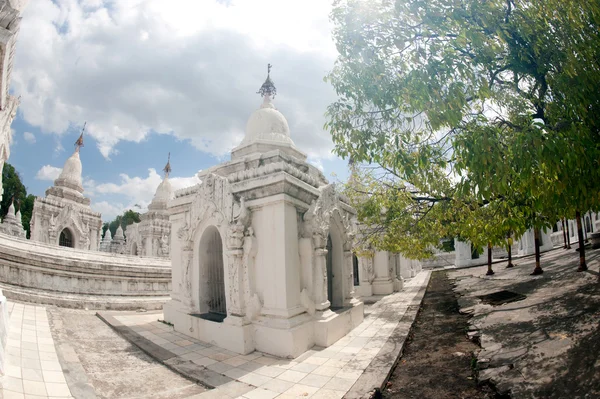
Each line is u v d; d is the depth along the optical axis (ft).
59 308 43.80
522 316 34.68
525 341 27.58
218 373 25.80
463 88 20.51
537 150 16.40
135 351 31.42
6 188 154.40
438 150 24.35
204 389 23.56
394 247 48.83
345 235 43.27
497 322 35.24
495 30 19.69
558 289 41.34
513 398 19.95
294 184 32.68
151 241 119.24
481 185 18.22
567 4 18.17
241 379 24.61
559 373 20.84
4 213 152.97
